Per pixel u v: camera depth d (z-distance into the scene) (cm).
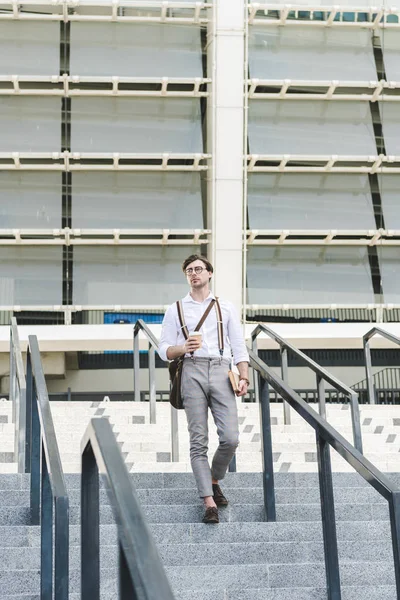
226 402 538
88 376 1625
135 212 1510
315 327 1494
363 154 1539
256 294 1509
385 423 973
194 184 1532
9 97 1511
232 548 484
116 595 444
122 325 1468
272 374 527
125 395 1627
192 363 543
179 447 831
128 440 841
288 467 771
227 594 441
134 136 1515
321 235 1526
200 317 551
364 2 1542
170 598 171
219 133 1486
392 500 378
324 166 1533
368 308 1530
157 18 1516
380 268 1549
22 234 1481
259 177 1538
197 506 543
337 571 440
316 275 1531
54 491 356
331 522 444
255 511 555
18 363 708
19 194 1502
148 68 1517
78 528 503
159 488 589
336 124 1550
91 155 1487
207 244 1531
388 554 507
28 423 635
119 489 206
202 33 1545
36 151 1491
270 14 1538
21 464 627
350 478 642
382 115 1567
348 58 1553
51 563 404
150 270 1519
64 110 1514
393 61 1562
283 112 1545
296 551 487
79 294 1497
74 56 1512
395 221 1545
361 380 1655
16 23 1517
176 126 1525
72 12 1520
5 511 527
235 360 554
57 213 1498
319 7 1512
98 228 1494
